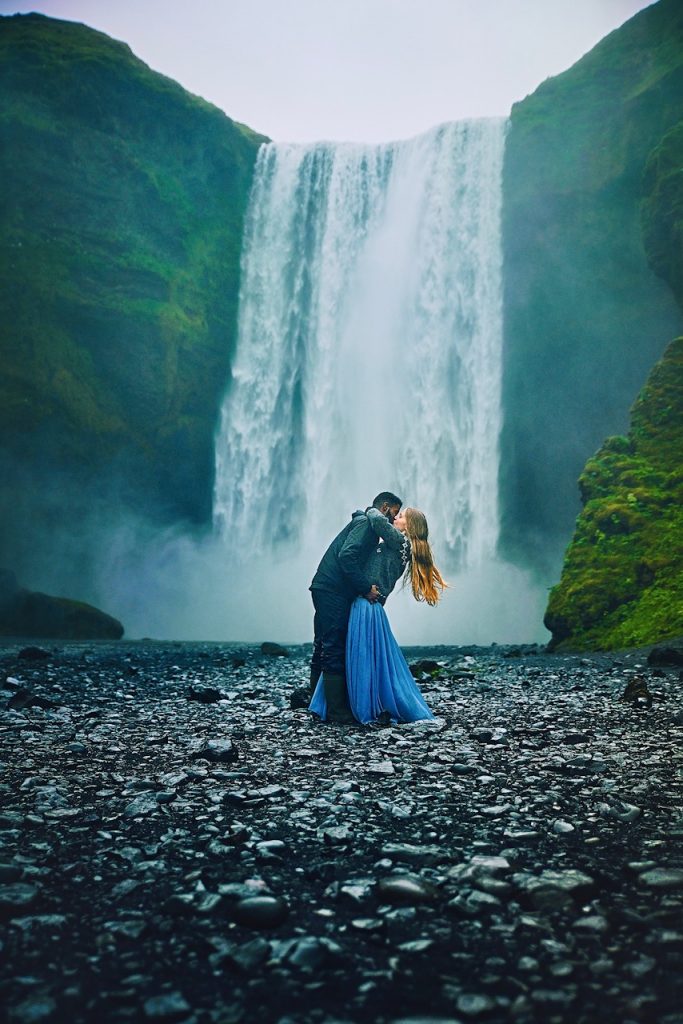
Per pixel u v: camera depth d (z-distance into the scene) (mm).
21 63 30016
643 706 5770
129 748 4508
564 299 29219
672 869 2324
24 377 29469
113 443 31969
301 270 34312
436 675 8656
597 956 1822
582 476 15461
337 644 5562
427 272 32219
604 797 3211
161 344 31672
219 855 2588
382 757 4195
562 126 28359
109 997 1651
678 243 18969
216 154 33781
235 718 5672
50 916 2066
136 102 31625
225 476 34156
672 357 15930
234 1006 1614
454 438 31250
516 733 4836
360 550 5527
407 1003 1625
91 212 30859
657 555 12797
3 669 9320
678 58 25438
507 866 2379
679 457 14578
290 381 33969
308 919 2064
